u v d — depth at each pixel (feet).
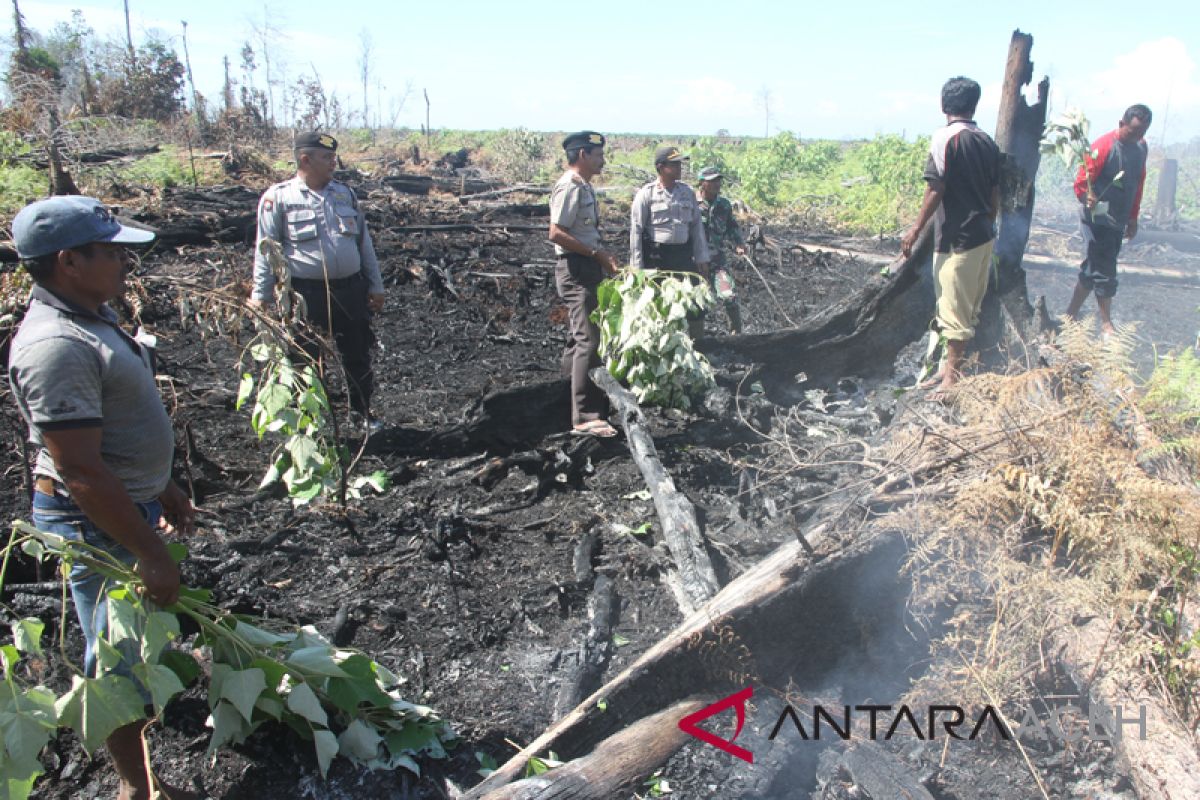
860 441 13.91
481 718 10.50
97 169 53.57
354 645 11.69
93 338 7.81
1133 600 9.46
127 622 8.07
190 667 9.51
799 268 39.09
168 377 17.31
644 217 21.36
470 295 32.07
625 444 18.22
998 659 9.90
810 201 57.77
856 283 35.99
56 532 8.42
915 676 10.73
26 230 7.62
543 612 12.67
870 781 8.95
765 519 15.03
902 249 18.75
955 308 17.83
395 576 13.26
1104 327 25.05
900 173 53.57
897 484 11.66
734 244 25.57
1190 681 8.83
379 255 36.99
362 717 9.70
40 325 7.64
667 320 17.94
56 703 7.79
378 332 27.25
